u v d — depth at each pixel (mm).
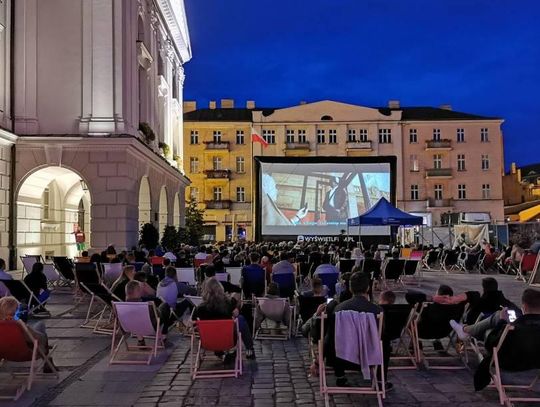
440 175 56656
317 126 56938
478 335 6922
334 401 6262
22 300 11820
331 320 6324
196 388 6840
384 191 36031
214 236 55750
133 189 22297
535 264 18500
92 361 8258
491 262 24312
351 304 6363
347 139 56938
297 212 36156
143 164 24172
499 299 8031
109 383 7066
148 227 23109
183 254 18938
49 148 21359
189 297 9734
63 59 22047
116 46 21906
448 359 8102
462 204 56906
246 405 6172
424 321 7789
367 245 35469
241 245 27531
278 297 9805
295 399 6379
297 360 8305
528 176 72125
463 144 57375
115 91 21844
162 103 32500
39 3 22109
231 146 56812
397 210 23594
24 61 21906
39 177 22188
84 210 29844
